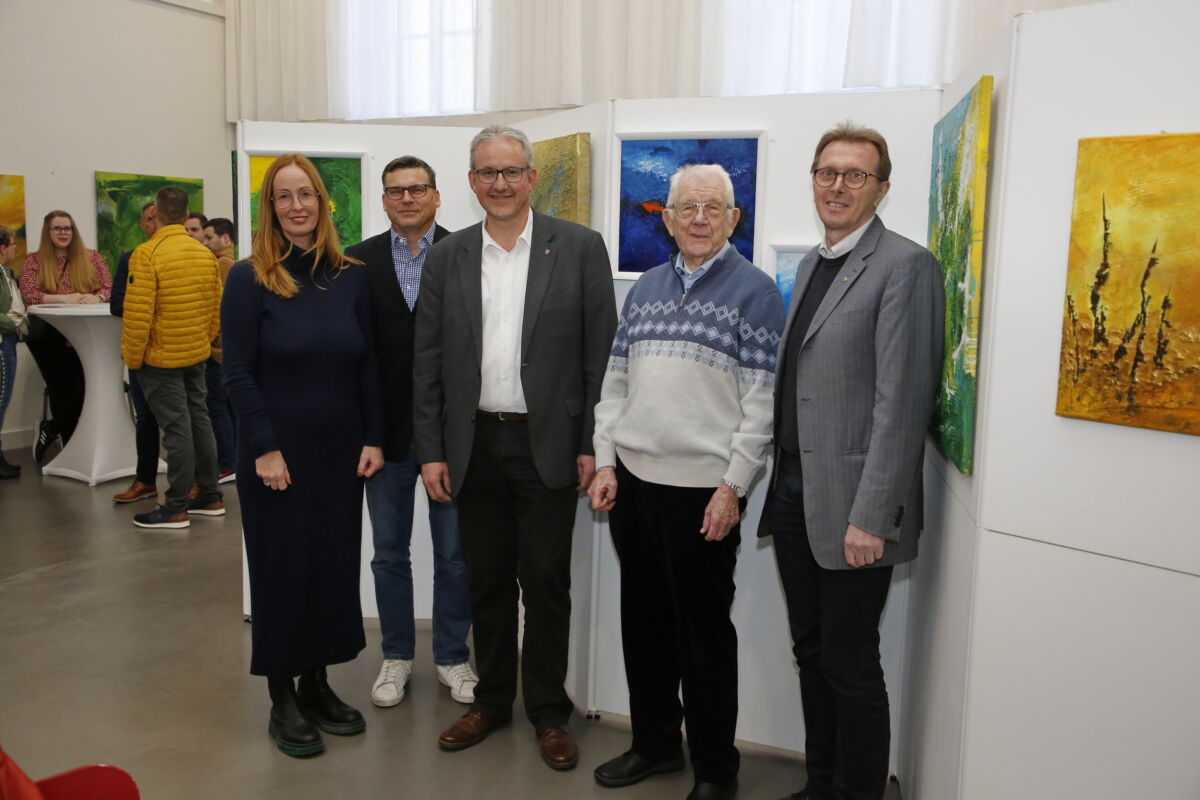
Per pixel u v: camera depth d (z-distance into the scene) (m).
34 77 6.35
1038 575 1.57
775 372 2.03
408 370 2.67
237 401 2.32
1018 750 1.61
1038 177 1.52
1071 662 1.54
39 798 1.37
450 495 2.52
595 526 2.66
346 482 2.44
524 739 2.60
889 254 1.83
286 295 2.34
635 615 2.31
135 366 4.46
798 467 2.01
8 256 5.26
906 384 1.78
